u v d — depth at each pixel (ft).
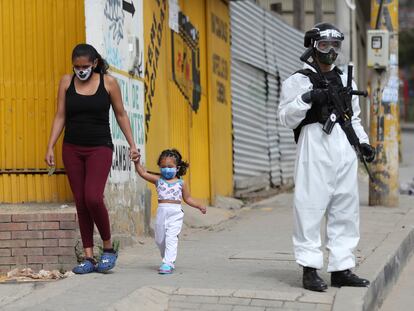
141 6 33.73
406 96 199.41
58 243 27.12
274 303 21.76
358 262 27.12
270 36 57.41
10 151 29.71
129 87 31.99
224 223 39.04
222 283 23.88
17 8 29.66
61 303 21.02
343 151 22.54
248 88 52.65
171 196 25.68
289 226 37.73
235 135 49.67
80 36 29.63
